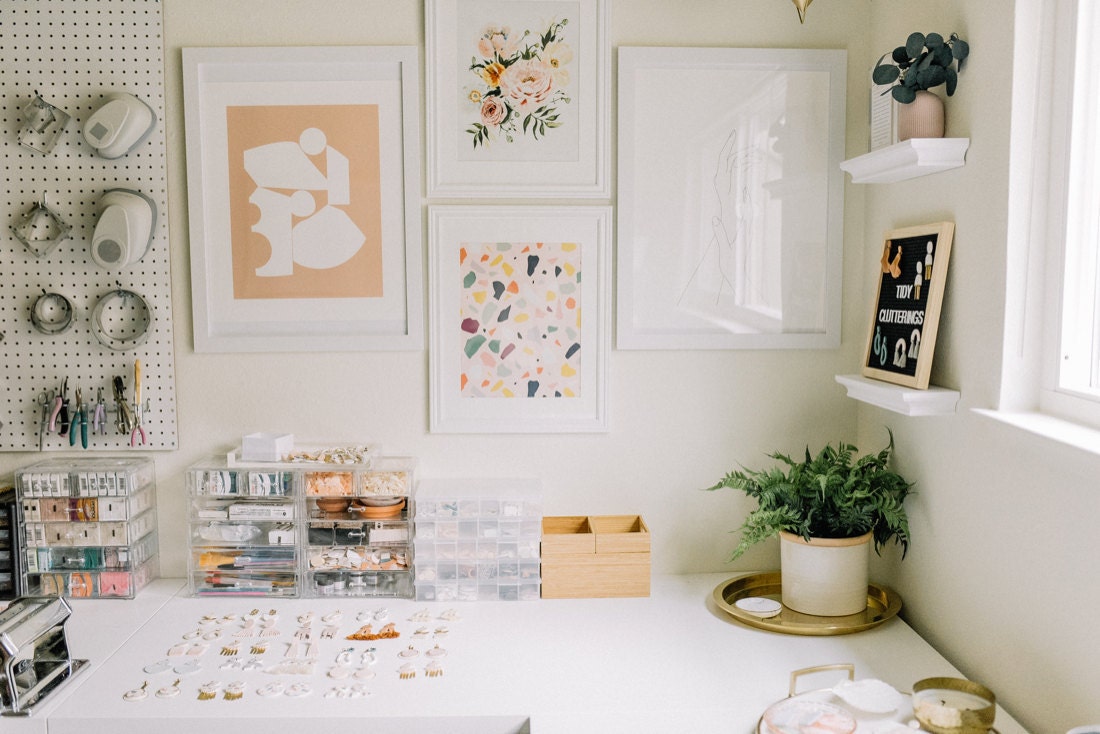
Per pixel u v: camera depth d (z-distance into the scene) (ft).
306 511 6.50
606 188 6.78
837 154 6.82
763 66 6.75
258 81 6.64
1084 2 4.46
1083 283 4.63
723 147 6.79
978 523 5.16
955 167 5.28
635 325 6.91
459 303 6.84
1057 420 4.58
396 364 6.89
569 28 6.67
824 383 6.98
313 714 4.76
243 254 6.77
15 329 6.76
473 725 4.76
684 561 7.06
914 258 5.75
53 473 6.38
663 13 6.72
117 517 6.42
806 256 6.91
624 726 4.66
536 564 6.50
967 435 5.27
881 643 5.70
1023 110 4.69
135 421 6.76
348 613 6.20
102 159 6.68
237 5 6.59
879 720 4.57
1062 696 4.35
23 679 5.02
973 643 5.25
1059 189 4.64
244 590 6.53
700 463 7.01
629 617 6.15
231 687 5.04
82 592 6.47
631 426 6.98
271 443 6.50
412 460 6.79
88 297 6.76
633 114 6.73
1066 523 4.29
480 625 5.99
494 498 6.41
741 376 6.97
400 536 6.48
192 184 6.66
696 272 6.88
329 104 6.68
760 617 5.99
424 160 6.76
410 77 6.63
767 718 4.48
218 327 6.81
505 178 6.76
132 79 6.61
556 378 6.92
